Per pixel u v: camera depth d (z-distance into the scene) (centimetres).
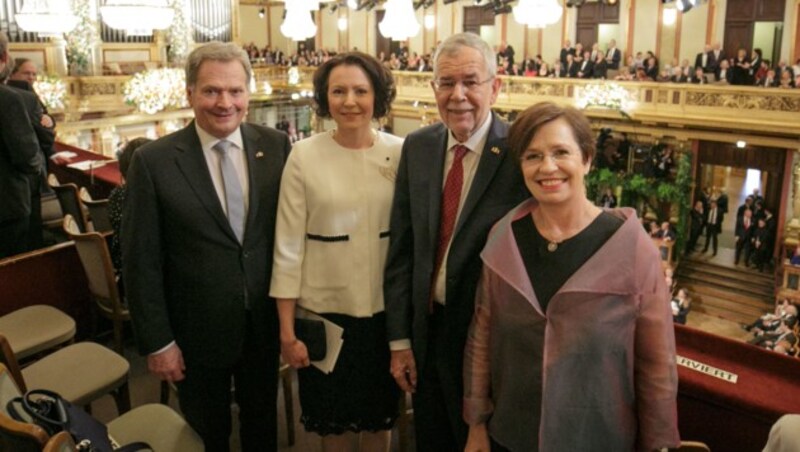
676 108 1370
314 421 235
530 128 164
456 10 1822
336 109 210
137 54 1571
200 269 222
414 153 212
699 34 1453
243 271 225
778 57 1373
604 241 165
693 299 1403
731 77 1334
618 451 172
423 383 218
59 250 343
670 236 1405
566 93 1506
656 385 167
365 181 218
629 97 1423
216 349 227
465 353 193
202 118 217
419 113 1833
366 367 228
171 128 1547
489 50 197
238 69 215
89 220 476
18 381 213
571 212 168
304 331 224
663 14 1488
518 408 175
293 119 2177
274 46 2428
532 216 176
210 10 1645
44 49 1366
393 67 1848
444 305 207
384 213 220
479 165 200
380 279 223
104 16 634
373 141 222
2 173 348
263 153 229
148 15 628
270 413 248
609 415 167
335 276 221
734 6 1401
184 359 233
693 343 214
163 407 229
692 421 202
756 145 1334
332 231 219
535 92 1561
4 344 211
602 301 162
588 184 1512
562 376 165
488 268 181
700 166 1436
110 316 329
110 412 306
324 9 2183
